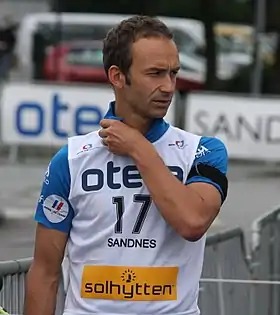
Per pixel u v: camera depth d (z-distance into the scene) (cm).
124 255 589
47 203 610
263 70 3956
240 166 3067
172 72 586
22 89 2997
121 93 595
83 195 595
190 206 568
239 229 1193
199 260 604
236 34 4316
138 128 597
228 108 2947
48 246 615
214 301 1070
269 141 2950
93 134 608
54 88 2980
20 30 4556
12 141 3017
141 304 589
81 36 4147
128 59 583
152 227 588
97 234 594
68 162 600
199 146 604
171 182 571
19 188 2630
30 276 624
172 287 592
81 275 600
